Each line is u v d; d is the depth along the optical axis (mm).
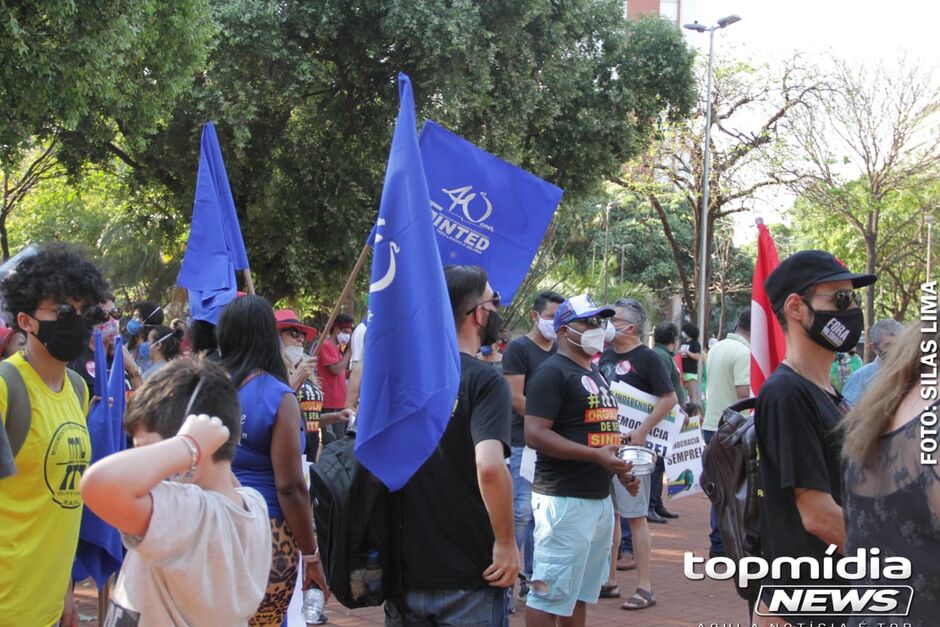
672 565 8586
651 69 21875
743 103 28844
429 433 3377
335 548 3533
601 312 5191
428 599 3518
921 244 35250
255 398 3826
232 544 2438
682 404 9883
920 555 2252
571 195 22078
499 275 5262
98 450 4723
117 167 20344
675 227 49500
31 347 3531
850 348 3455
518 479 6965
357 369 8883
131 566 2428
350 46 18188
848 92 28750
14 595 3381
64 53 12016
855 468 2443
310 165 18516
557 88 20141
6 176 21812
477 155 5262
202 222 5719
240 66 17234
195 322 5527
